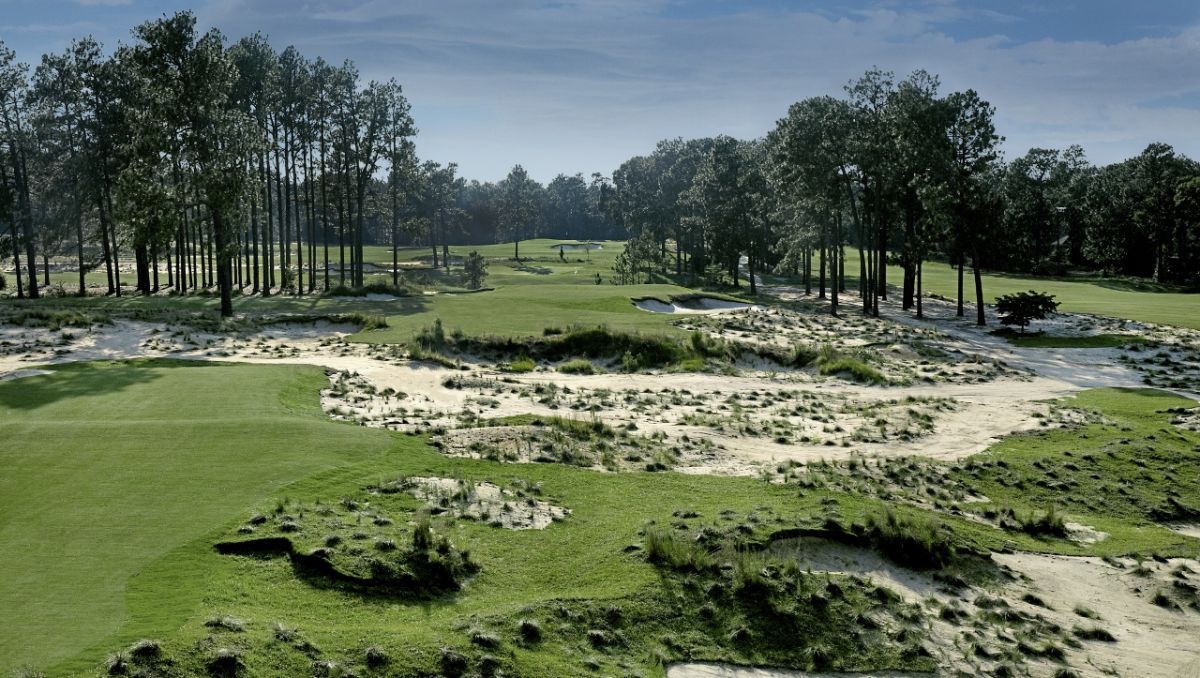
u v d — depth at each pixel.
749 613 16.25
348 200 82.06
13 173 76.31
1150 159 132.88
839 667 15.10
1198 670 15.80
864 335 58.97
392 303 63.50
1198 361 52.78
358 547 16.81
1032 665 15.55
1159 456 29.88
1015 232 126.81
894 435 32.41
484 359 45.22
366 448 23.67
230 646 12.62
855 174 73.19
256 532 16.80
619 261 107.06
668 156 153.38
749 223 94.06
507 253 157.25
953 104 70.88
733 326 57.31
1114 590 19.47
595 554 18.17
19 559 14.93
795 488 23.48
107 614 13.06
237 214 56.09
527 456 25.25
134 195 54.59
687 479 24.09
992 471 27.77
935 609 17.30
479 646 13.88
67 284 85.88
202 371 35.47
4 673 11.05
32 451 21.38
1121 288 109.81
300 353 43.50
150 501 18.17
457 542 18.02
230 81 58.47
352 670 12.70
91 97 71.62
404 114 79.19
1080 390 43.47
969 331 66.25
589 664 14.12
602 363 46.09
